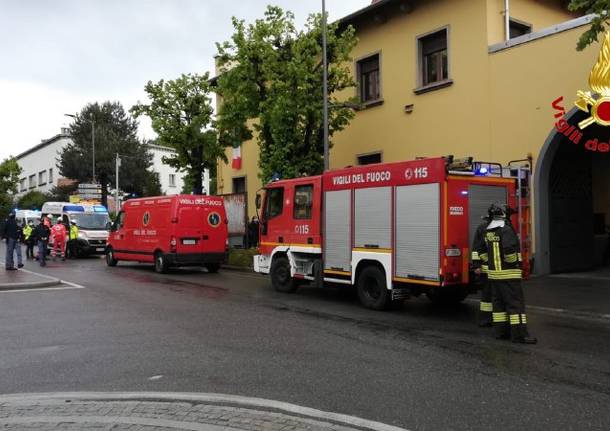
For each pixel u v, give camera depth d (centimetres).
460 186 897
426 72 1758
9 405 485
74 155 5222
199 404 481
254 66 1712
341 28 1994
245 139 1941
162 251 1714
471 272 905
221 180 2856
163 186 6200
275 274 1248
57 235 2369
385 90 1862
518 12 1636
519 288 729
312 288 1310
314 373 581
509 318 731
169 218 1700
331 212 1083
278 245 1229
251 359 639
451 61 1647
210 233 1744
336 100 1761
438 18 1686
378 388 528
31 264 2119
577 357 646
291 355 657
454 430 422
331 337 758
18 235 1788
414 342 727
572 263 1509
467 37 1600
